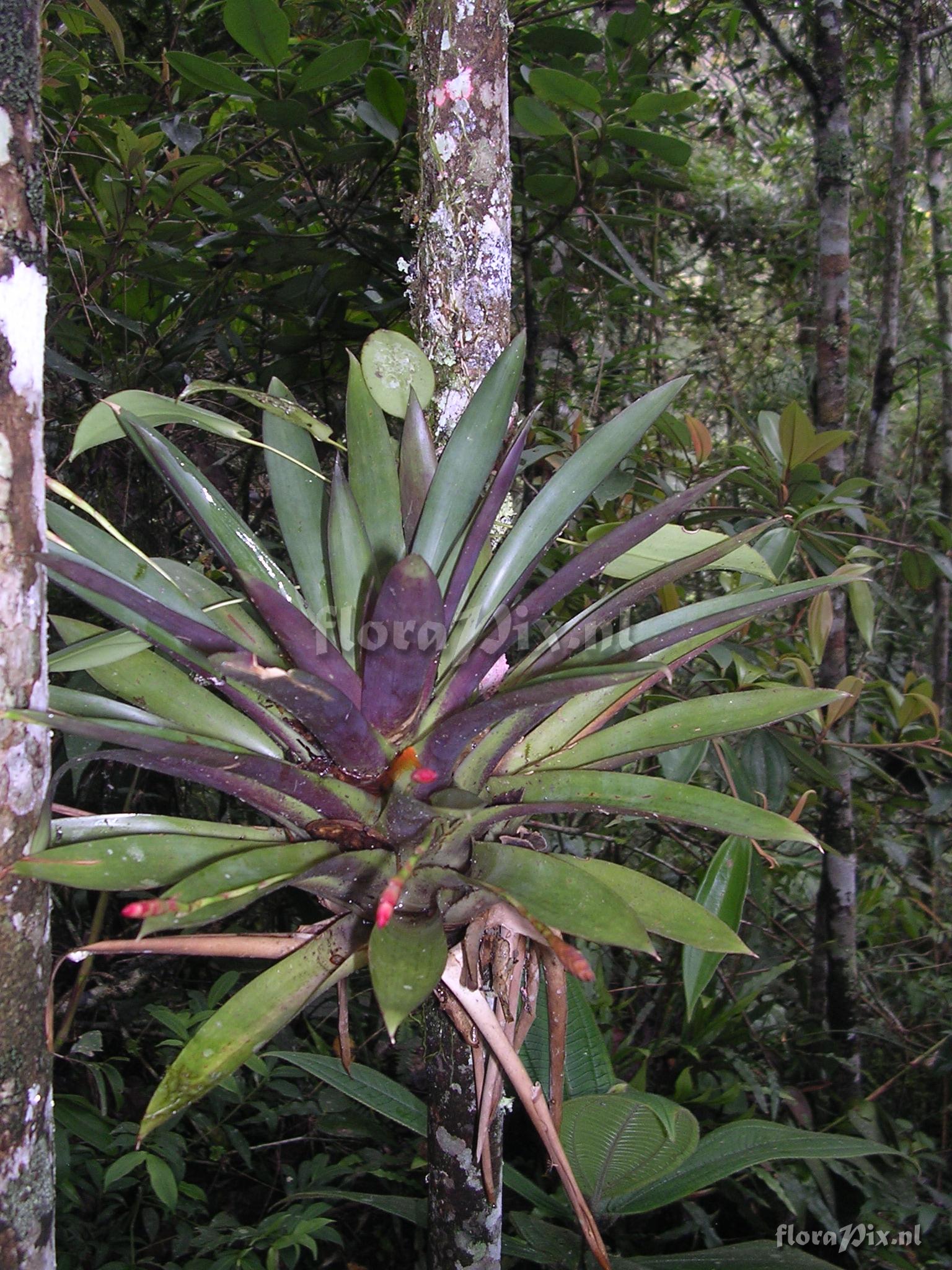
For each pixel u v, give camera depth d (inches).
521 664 44.6
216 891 35.7
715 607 46.8
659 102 86.1
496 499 42.2
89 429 40.8
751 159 208.5
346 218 111.4
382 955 35.5
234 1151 98.6
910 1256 83.0
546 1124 40.9
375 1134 94.9
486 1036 41.4
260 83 109.6
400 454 51.9
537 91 85.8
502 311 53.1
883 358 129.6
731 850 60.6
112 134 96.2
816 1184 87.2
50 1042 34.5
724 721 44.7
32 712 31.6
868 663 130.3
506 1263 79.7
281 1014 38.7
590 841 116.7
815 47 106.0
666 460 105.2
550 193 99.0
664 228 186.5
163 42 123.5
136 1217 86.7
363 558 47.6
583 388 142.8
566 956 32.9
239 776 39.8
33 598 32.9
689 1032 99.5
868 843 108.7
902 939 120.3
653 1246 87.4
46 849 35.1
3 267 31.1
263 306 112.5
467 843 41.3
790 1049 101.9
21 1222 32.1
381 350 52.1
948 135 162.1
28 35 31.5
